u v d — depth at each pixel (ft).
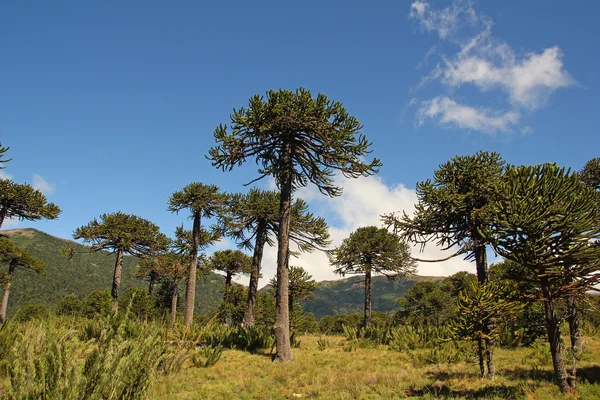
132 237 71.67
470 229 31.76
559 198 20.92
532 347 40.55
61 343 12.65
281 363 34.91
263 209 57.72
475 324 25.43
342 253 67.46
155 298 101.81
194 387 24.30
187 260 76.69
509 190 22.65
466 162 32.68
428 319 100.78
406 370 32.40
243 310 95.86
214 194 68.80
